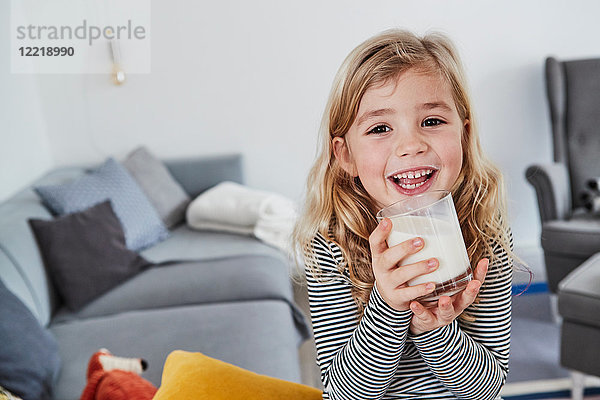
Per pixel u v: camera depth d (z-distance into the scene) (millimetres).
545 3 3252
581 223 2639
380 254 759
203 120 3344
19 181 2814
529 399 2102
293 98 3340
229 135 3367
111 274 2293
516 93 3334
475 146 985
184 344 1810
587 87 3062
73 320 2121
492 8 3248
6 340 1519
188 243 2771
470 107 956
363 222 975
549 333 2570
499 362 949
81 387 1642
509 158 3395
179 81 3291
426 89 858
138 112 3312
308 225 1020
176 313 2035
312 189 1029
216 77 3299
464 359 854
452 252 741
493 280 969
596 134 3037
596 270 2131
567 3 3260
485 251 972
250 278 2281
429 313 742
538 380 2213
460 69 946
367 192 988
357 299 951
